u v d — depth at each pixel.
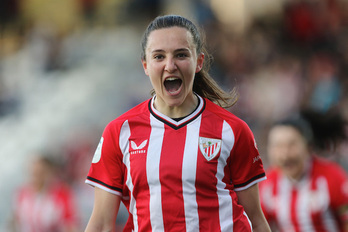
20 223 26.88
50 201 25.98
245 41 52.78
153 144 11.05
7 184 41.00
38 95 53.91
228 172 11.28
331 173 17.88
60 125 45.53
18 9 69.69
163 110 11.40
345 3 54.06
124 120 11.39
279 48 52.03
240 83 47.03
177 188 10.74
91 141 41.53
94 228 11.40
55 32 64.25
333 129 19.53
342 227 18.02
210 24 55.19
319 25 52.69
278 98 43.94
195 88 12.30
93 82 51.66
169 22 11.02
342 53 49.69
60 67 58.56
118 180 11.34
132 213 11.24
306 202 17.94
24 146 44.62
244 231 11.13
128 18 64.06
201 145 10.99
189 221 10.71
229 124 11.25
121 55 56.66
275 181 18.44
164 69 10.85
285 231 18.48
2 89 56.41
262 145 38.19
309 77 45.94
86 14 67.56
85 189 33.91
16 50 65.19
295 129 17.70
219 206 10.92
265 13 57.03
